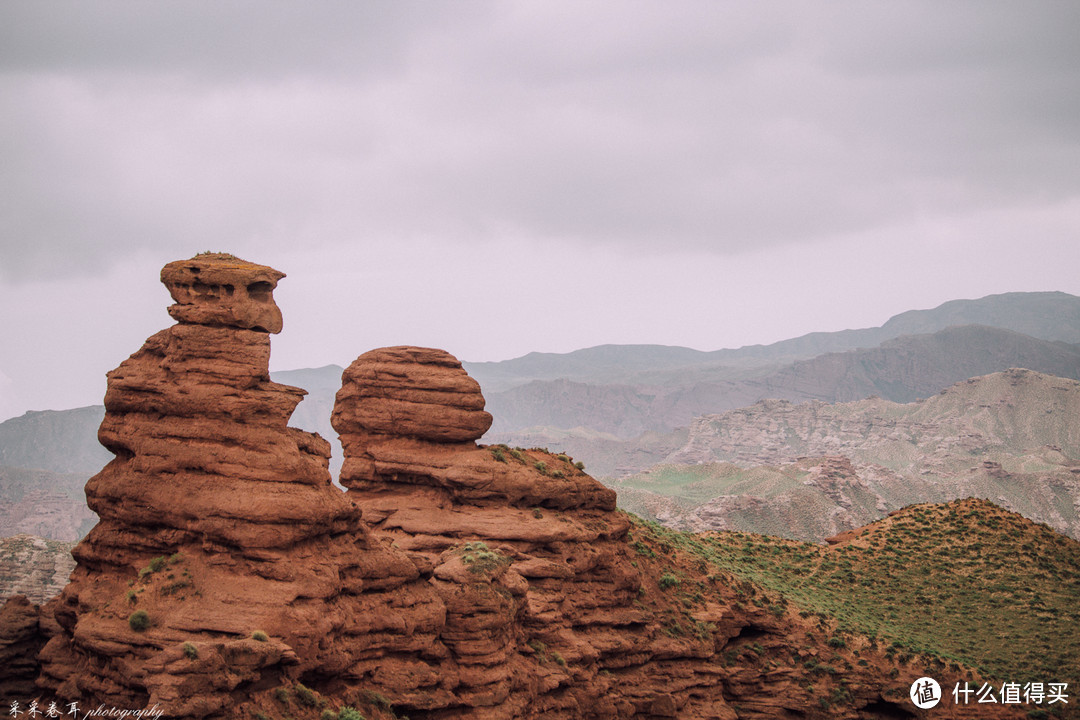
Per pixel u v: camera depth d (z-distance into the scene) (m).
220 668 42.34
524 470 75.19
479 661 55.38
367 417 76.81
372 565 53.12
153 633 44.47
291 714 44.03
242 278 51.06
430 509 73.56
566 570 70.12
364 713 48.97
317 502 49.47
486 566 58.81
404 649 52.97
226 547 47.62
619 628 71.62
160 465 48.97
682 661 73.50
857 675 77.81
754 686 75.38
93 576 49.19
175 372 50.09
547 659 63.78
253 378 50.34
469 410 76.75
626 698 68.69
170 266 51.38
